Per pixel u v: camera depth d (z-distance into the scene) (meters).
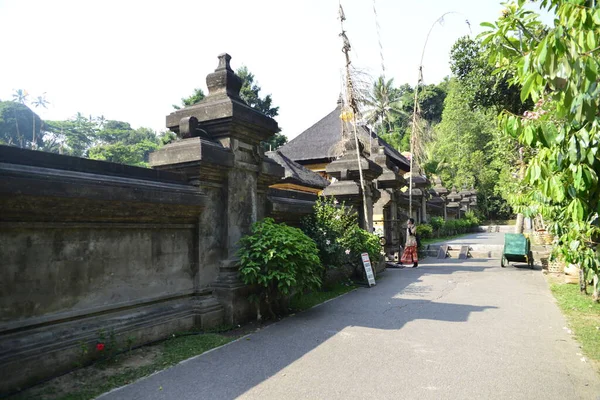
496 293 9.13
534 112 3.69
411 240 15.07
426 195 28.33
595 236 5.36
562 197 3.46
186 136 6.23
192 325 5.83
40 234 4.20
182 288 5.93
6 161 3.89
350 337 5.66
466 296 8.81
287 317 6.89
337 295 9.05
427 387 3.96
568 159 3.43
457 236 32.25
